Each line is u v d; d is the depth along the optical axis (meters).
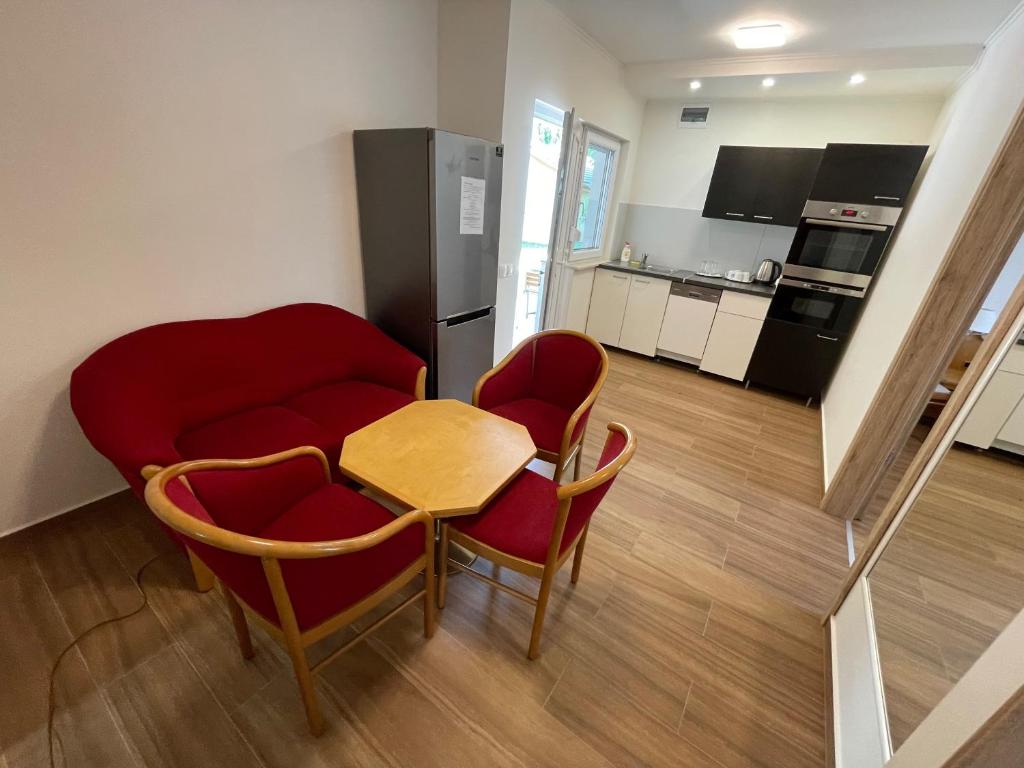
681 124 4.01
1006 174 1.48
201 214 1.84
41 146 1.41
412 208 2.25
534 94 2.66
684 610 1.62
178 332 1.76
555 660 1.41
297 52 1.97
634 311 4.18
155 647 1.35
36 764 1.08
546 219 4.16
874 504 2.24
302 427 1.83
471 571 1.50
